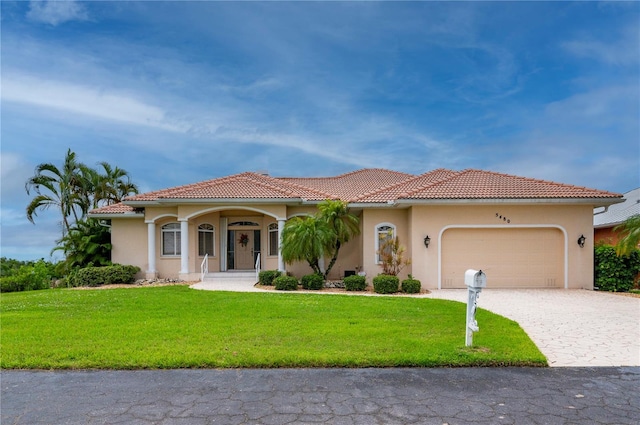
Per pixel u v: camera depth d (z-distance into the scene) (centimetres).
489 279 1820
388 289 1631
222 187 2108
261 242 2272
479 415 498
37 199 2744
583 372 655
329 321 1005
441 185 1903
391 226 1950
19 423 479
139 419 487
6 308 1238
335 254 1880
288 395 557
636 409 517
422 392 568
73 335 862
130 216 2162
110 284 1967
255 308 1191
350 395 557
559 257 1816
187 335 857
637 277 1772
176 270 2172
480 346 762
